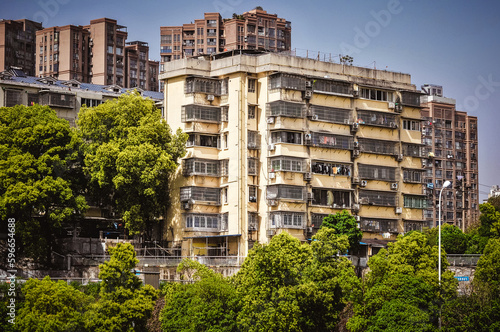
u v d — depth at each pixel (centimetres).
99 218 12838
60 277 11406
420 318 8806
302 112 12638
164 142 12231
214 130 12738
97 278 11238
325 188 12700
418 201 13725
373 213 13238
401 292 9156
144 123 12156
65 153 11925
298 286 9344
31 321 8544
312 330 9500
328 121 12888
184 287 9856
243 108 12538
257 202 12462
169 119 13012
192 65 12838
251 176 12450
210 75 12975
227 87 12744
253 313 9244
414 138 13875
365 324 9238
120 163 11606
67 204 11612
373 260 9762
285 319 9144
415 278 9294
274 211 12219
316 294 9338
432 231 12400
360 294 9556
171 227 12644
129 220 11812
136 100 12394
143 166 11662
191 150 12600
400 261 9894
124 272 9350
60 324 8600
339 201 12900
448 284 9538
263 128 12569
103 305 8988
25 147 11719
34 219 11712
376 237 13162
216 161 12662
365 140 13250
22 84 14050
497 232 11975
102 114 12219
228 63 12750
